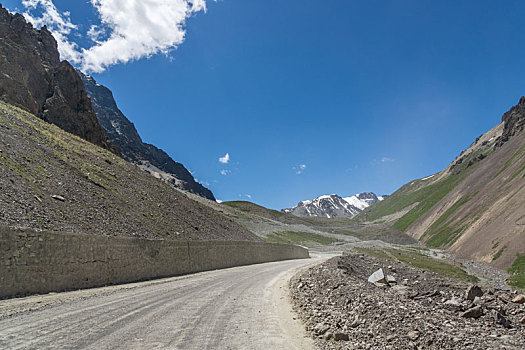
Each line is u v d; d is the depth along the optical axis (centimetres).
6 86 5831
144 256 2116
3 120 2959
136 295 1372
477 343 626
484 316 941
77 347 638
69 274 1456
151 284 1814
